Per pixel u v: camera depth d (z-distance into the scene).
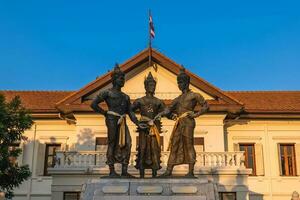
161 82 28.16
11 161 21.00
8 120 20.02
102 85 27.61
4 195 20.20
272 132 29.89
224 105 27.22
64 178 24.27
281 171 29.14
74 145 28.33
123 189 10.15
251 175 29.03
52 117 29.48
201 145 27.33
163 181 10.48
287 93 33.06
